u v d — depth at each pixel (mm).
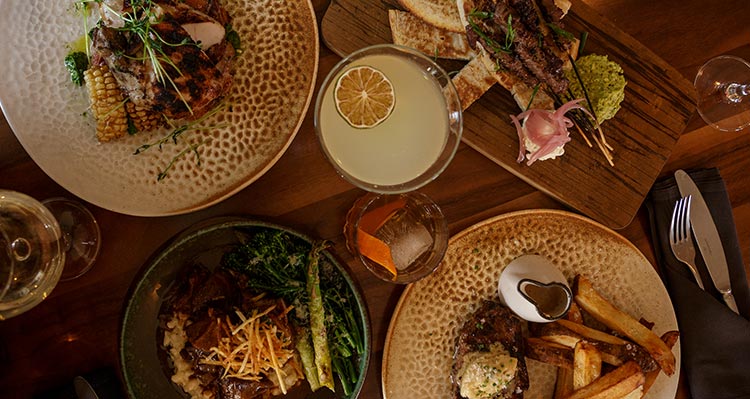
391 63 620
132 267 663
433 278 674
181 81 595
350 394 668
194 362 645
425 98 627
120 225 663
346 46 658
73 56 628
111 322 660
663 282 718
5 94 627
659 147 697
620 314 663
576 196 688
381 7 657
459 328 682
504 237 684
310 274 640
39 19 635
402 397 673
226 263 653
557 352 649
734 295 709
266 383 646
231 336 634
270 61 657
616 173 690
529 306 635
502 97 670
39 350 651
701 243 707
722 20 721
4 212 595
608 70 664
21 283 591
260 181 670
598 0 703
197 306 641
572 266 697
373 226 653
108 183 642
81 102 640
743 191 729
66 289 653
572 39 635
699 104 717
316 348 645
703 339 697
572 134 682
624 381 637
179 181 650
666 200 706
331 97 613
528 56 608
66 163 636
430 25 654
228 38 643
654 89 694
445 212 688
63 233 649
